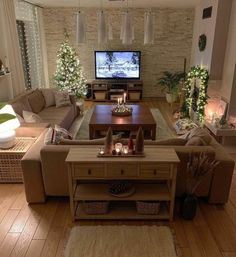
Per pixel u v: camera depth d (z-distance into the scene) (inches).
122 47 294.8
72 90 272.8
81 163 96.2
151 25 152.6
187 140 116.3
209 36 197.5
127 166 96.7
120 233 99.0
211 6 193.0
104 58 287.6
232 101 179.3
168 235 98.0
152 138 176.1
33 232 99.9
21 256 89.3
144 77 305.7
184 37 290.0
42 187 113.3
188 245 94.1
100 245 93.3
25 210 112.3
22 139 142.6
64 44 269.6
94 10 280.7
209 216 109.3
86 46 293.9
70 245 93.2
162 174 98.3
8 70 176.7
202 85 198.5
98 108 210.4
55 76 278.7
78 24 149.9
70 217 108.2
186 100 233.0
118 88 295.3
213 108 200.7
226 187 111.8
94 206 104.8
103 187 109.4
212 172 109.0
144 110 203.6
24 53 241.3
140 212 106.5
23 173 110.3
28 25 247.8
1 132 127.6
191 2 247.0
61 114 195.0
